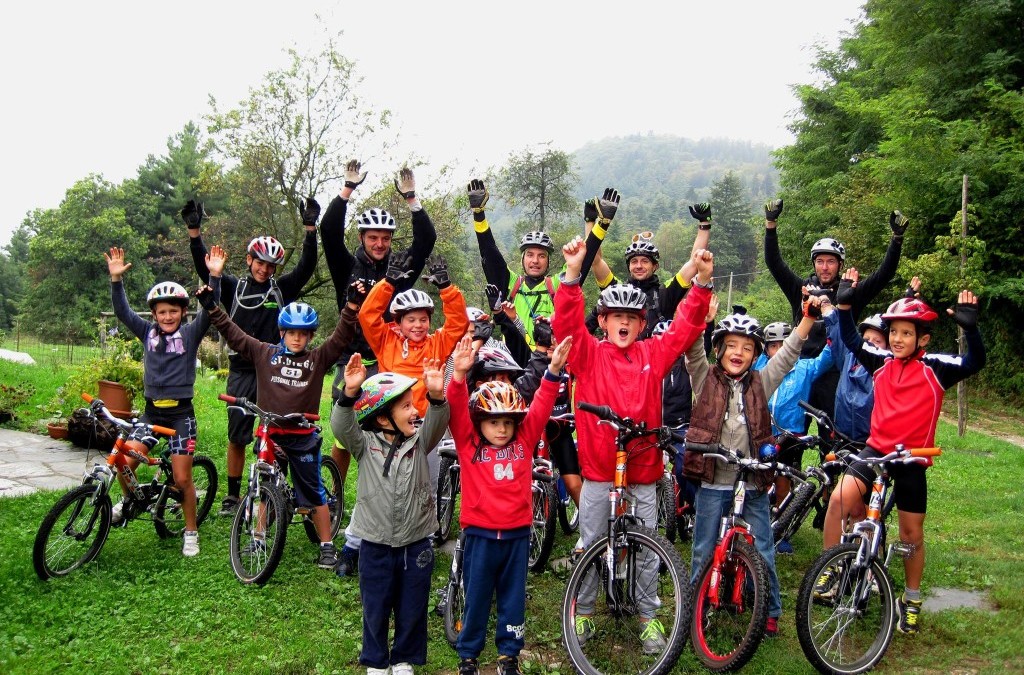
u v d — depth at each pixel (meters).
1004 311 17.92
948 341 19.36
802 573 5.70
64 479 7.25
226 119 19.92
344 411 3.80
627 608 4.19
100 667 4.04
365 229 6.03
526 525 3.94
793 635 4.63
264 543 5.24
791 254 27.52
